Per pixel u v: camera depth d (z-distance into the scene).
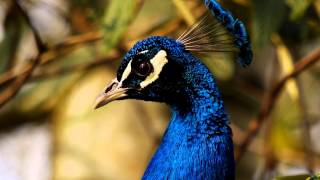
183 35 7.45
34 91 11.49
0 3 10.22
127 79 7.34
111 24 8.13
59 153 11.04
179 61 7.27
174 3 9.25
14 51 10.27
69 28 11.12
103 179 10.81
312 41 10.65
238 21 7.33
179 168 7.18
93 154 10.90
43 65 10.34
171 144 7.26
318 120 12.23
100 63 10.20
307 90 12.34
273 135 11.41
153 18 10.58
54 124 11.23
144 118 10.97
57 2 11.02
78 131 11.03
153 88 7.30
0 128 12.45
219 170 7.18
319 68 12.18
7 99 9.45
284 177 7.13
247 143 10.12
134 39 9.98
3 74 10.21
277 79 11.31
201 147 7.18
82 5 10.31
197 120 7.23
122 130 10.92
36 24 11.36
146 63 7.30
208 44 7.42
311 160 10.40
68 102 11.20
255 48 8.26
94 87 11.13
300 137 11.53
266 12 8.22
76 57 10.59
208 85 7.26
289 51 9.95
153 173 7.27
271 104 9.91
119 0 8.09
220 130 7.22
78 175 10.88
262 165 11.56
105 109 11.00
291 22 9.55
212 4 7.38
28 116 12.14
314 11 9.38
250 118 12.28
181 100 7.29
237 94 12.02
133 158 10.85
